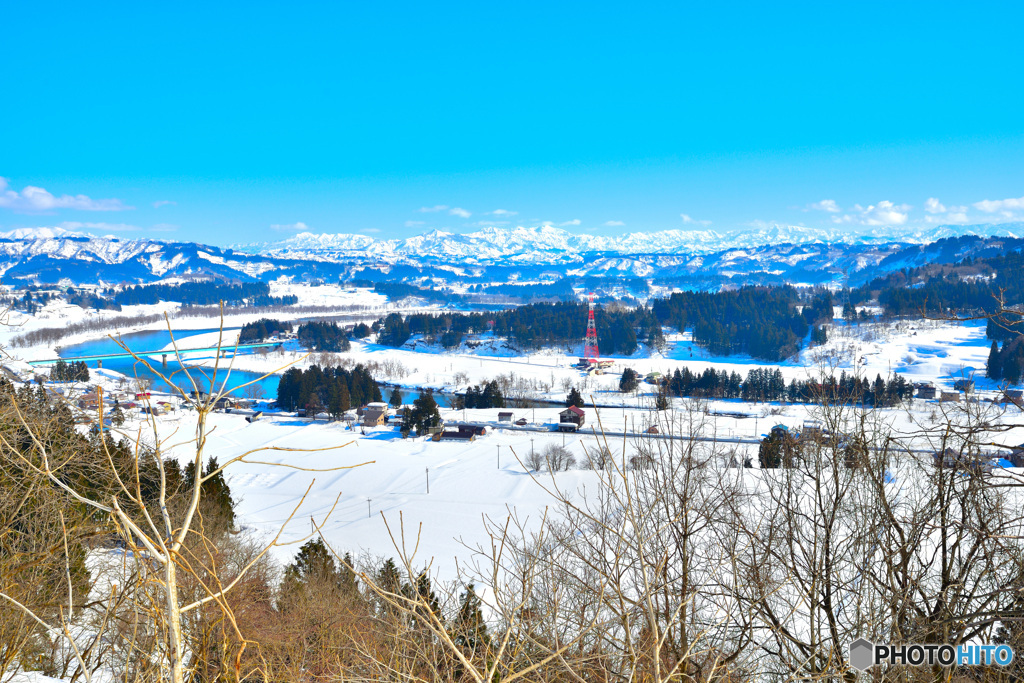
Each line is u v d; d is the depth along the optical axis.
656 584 4.66
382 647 5.55
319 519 45.00
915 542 6.58
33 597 5.78
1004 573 6.65
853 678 6.27
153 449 2.96
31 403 5.71
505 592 4.56
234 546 20.86
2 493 5.75
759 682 6.30
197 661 3.38
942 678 6.09
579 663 4.34
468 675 4.32
